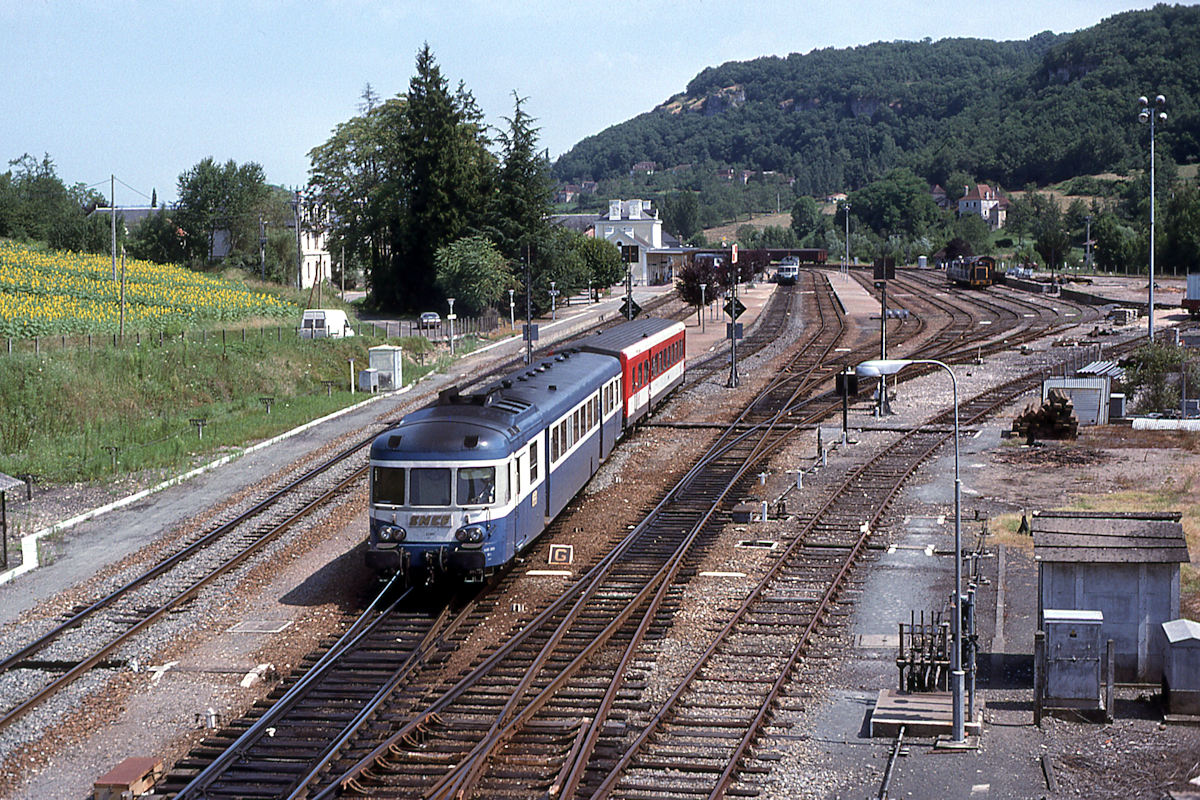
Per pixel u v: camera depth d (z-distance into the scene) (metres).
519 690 17.02
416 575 21.97
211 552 25.86
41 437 38.41
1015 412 43.16
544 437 25.39
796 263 116.12
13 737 16.28
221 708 17.11
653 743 15.39
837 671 18.19
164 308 67.88
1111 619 17.45
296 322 70.00
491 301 82.31
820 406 45.19
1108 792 13.73
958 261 111.69
